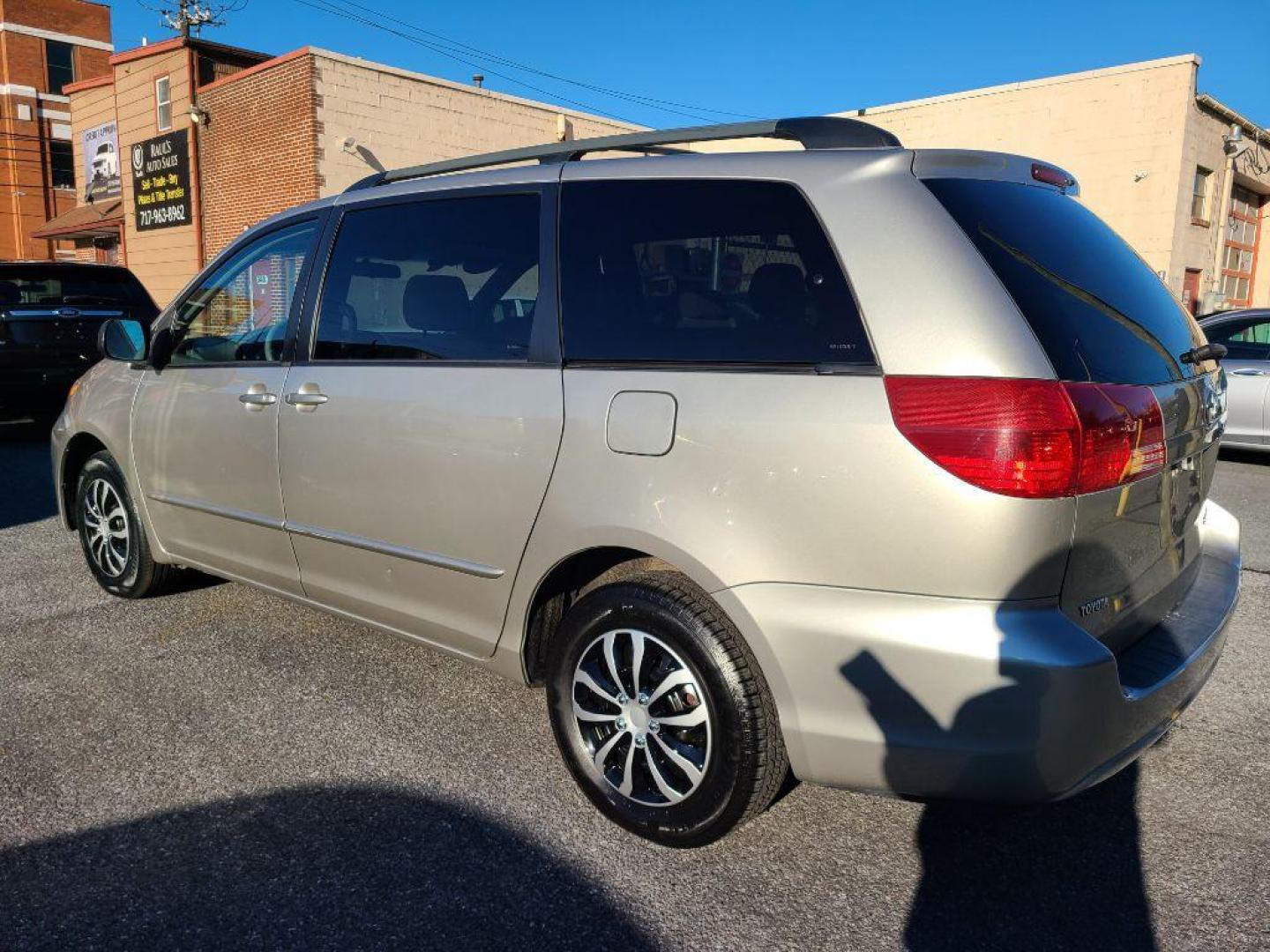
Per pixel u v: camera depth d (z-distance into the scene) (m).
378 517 3.25
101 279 10.14
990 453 2.10
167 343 4.18
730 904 2.45
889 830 2.80
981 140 19.20
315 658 4.00
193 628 4.31
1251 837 2.76
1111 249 2.80
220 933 2.33
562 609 3.05
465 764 3.14
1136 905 2.46
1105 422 2.19
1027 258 2.37
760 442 2.36
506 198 3.06
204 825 2.78
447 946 2.29
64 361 9.52
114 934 2.32
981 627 2.13
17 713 3.47
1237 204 20.98
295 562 3.64
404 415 3.13
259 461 3.66
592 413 2.66
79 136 25.64
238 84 18.94
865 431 2.22
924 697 2.19
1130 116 17.44
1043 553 2.12
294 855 2.64
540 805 2.90
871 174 2.42
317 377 3.45
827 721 2.32
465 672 3.88
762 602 2.36
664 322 2.62
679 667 2.57
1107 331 2.42
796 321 2.40
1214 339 9.27
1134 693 2.26
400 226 3.33
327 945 2.29
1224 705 3.63
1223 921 2.39
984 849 2.71
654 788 2.71
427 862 2.61
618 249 2.77
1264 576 5.32
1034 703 2.11
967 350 2.17
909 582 2.19
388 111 18.19
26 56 37.84
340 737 3.31
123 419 4.37
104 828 2.76
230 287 3.94
